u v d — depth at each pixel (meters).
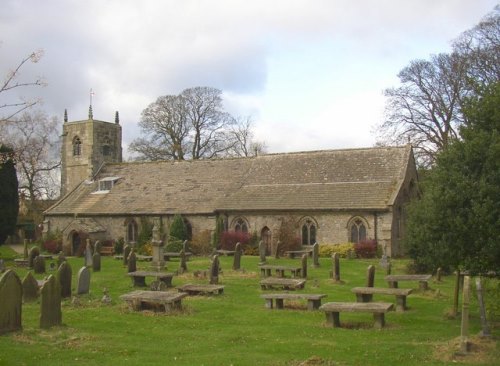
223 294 22.39
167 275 24.08
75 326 15.78
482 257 13.55
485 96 14.12
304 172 43.81
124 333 15.14
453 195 13.38
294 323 16.88
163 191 47.53
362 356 12.63
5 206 43.38
